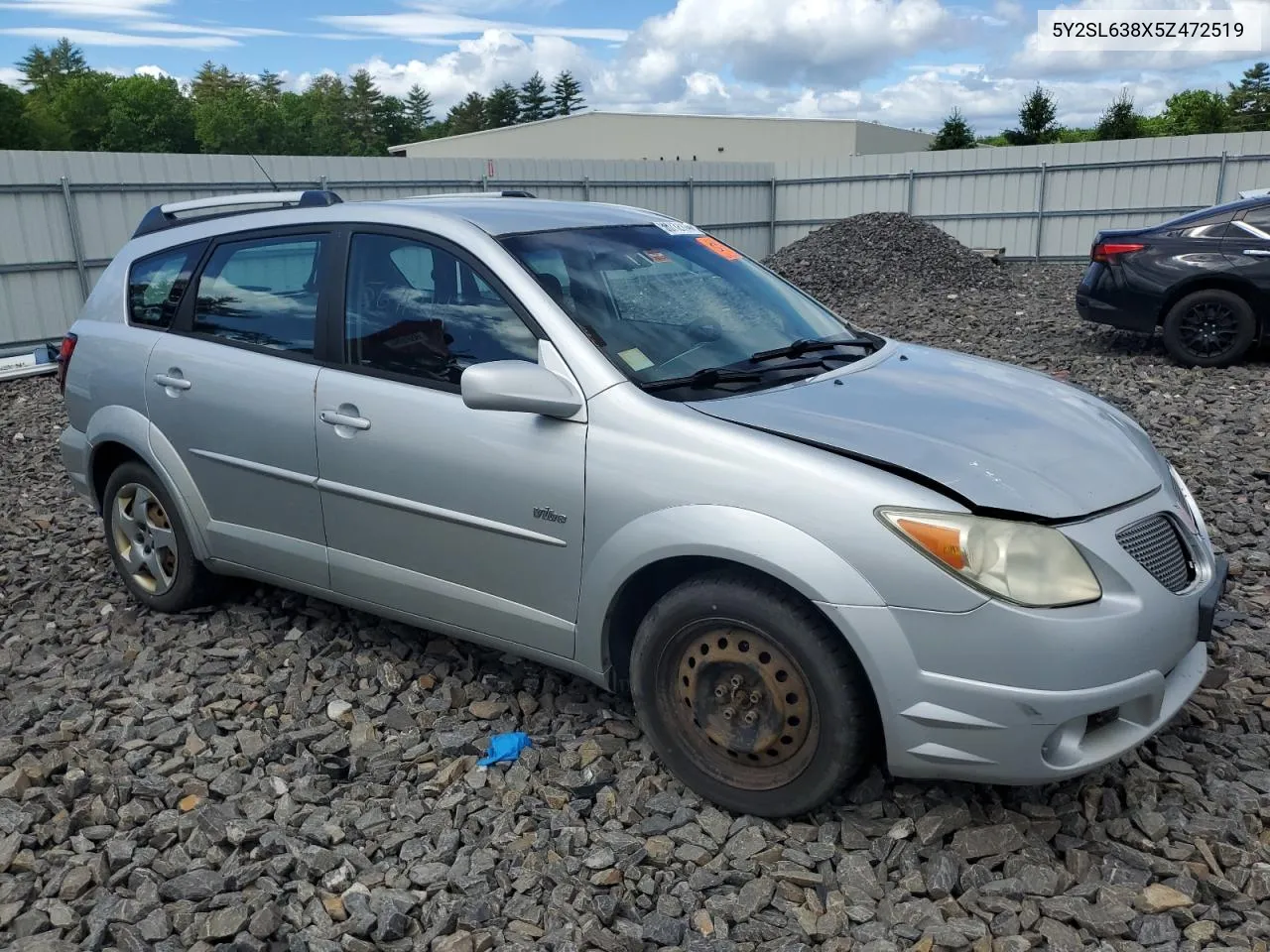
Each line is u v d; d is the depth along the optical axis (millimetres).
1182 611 2842
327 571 3879
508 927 2631
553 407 3094
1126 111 58656
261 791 3250
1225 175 22969
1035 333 12398
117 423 4387
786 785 2908
